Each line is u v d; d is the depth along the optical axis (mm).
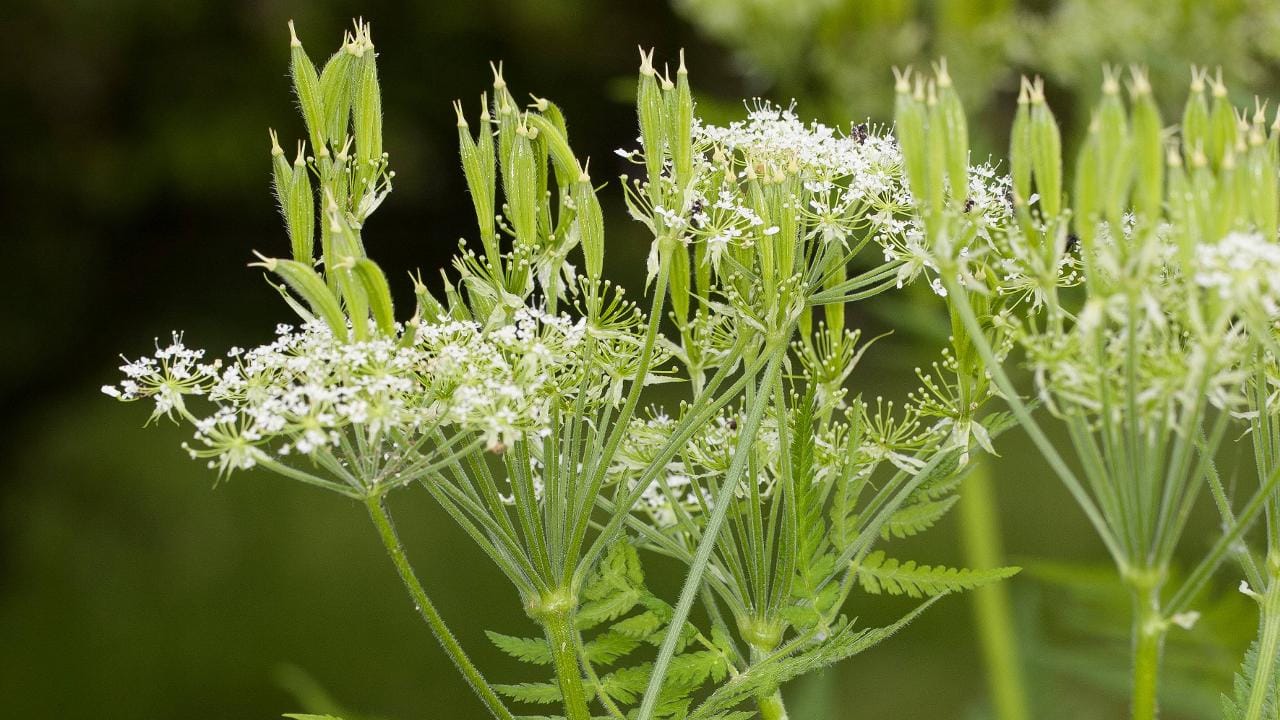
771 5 1441
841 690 2340
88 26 4629
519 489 750
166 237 5074
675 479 790
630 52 5090
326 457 735
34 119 4723
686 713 750
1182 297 715
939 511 773
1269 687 738
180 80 4777
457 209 5281
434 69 5156
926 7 1532
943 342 1207
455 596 3297
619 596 764
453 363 737
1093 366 712
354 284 733
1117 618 1002
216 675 3186
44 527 3926
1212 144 720
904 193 771
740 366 799
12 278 4738
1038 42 1415
